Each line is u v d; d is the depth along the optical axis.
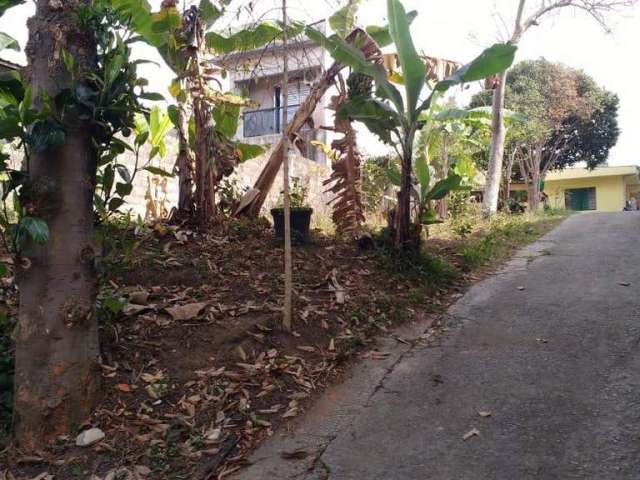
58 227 3.39
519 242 9.91
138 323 4.52
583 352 4.48
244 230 7.33
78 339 3.46
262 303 5.27
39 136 3.26
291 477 3.09
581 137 23.31
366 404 3.90
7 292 4.54
